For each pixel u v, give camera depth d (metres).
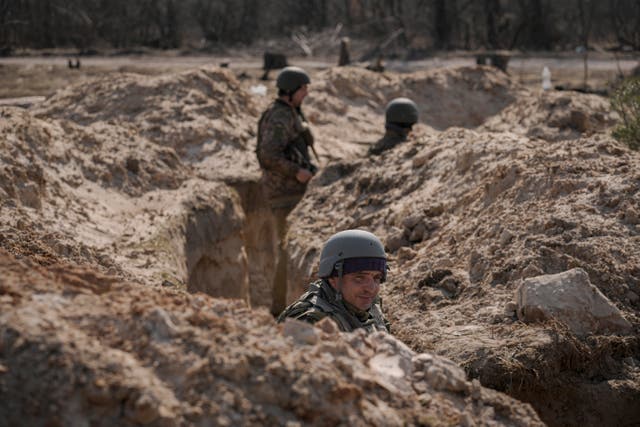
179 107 14.89
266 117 8.73
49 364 2.33
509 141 7.90
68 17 47.00
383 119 20.52
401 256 6.77
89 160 9.44
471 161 7.75
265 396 2.48
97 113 14.98
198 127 14.29
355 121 19.92
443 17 54.28
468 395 3.07
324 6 58.06
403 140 9.88
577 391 4.57
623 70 38.97
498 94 22.38
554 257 5.43
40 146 8.69
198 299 3.05
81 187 8.73
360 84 21.47
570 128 12.48
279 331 2.90
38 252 5.41
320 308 3.67
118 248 7.42
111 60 42.16
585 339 4.82
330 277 3.71
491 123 13.69
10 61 39.16
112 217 8.40
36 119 9.39
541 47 53.09
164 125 14.41
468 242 6.20
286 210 8.88
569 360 4.66
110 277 3.20
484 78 22.67
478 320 5.17
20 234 5.59
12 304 2.61
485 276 5.66
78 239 7.13
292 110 8.75
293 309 3.71
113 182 9.30
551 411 4.52
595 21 54.41
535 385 4.48
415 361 3.09
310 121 19.22
